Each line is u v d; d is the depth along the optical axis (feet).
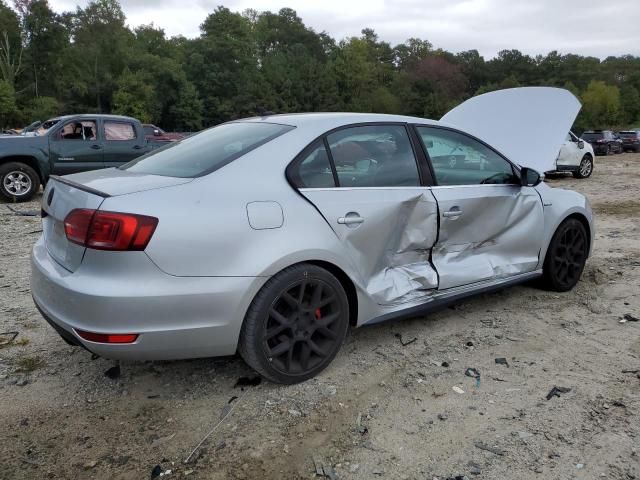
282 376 10.27
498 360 11.69
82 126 36.91
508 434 9.07
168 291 8.85
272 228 9.75
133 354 8.93
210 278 9.14
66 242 9.48
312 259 10.14
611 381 10.80
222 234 9.23
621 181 51.83
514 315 14.30
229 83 245.24
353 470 8.23
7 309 14.62
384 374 11.10
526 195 14.38
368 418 9.56
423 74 322.75
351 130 11.52
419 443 8.86
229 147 10.77
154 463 8.41
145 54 225.35
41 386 10.64
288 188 10.22
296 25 370.53
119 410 9.84
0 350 12.14
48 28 200.75
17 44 203.92
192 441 8.94
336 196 10.75
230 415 9.64
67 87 201.77
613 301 15.35
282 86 242.17
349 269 10.80
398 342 12.62
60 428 9.30
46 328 13.37
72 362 11.62
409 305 11.97
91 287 8.72
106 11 214.28
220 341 9.41
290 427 9.30
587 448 8.69
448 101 302.04
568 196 15.93
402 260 12.10
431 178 12.44
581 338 12.86
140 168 11.05
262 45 355.77
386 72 362.33
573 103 17.37
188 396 10.28
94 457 8.55
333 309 10.72
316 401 10.07
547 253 15.34
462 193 12.83
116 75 212.02
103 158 37.42
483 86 339.57
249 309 9.66
